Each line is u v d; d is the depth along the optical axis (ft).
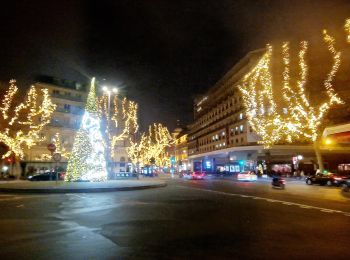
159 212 41.65
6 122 156.04
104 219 36.24
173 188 93.20
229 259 20.58
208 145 285.84
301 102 141.38
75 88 211.61
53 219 36.42
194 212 41.57
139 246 24.00
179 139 417.69
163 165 374.02
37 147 187.11
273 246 23.82
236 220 35.19
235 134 219.82
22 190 73.05
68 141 200.64
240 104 213.46
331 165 180.45
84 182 97.50
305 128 140.87
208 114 293.64
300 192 77.97
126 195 67.56
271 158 193.36
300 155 175.63
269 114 153.99
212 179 177.17
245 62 208.95
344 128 67.31
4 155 154.61
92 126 100.58
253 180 147.84
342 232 28.73
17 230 30.19
